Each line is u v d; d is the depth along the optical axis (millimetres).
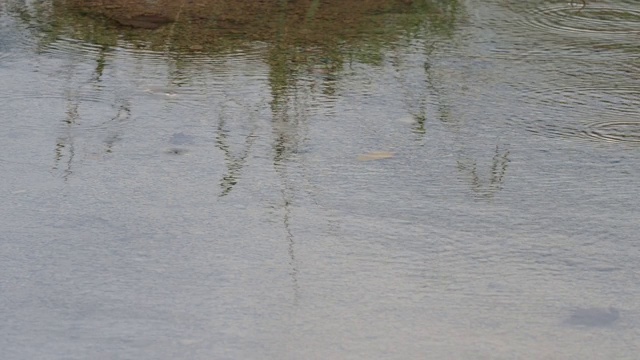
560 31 9703
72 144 6961
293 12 10102
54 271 5352
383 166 6641
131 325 4844
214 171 6551
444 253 5555
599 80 8281
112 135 7109
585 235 5762
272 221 5898
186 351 4621
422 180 6441
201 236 5723
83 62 8578
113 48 8945
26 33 9320
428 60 8711
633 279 5309
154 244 5637
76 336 4746
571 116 7508
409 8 10367
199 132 7156
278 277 5293
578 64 8680
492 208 6074
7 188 6301
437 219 5934
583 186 6371
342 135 7117
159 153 6824
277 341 4715
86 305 5023
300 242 5660
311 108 7609
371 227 5832
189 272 5340
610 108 7676
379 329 4820
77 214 5980
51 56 8719
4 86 8008
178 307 5004
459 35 9461
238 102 7707
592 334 4797
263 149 6891
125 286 5199
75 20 9750
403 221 5910
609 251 5594
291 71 8406
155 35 9320
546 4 10695
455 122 7363
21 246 5602
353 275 5316
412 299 5090
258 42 9172
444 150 6895
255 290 5164
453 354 4613
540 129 7258
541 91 8000
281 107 7621
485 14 10242
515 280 5289
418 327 4840
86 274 5320
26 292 5145
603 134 7180
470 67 8547
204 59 8680
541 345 4699
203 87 8016
